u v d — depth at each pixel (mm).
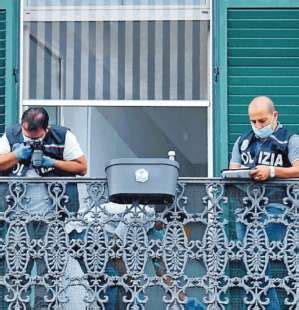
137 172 17703
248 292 17828
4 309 17891
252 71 20594
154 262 17953
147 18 21078
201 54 20938
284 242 17938
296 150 18234
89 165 20641
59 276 17922
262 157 18359
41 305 17891
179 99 20812
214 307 17812
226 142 20359
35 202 18125
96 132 20766
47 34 21016
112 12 21109
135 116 20797
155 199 17953
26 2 21078
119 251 17938
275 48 20672
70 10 21094
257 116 18281
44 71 20922
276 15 20766
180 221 18031
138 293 17859
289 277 17844
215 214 18031
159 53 20969
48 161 18297
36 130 18203
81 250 17938
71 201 18141
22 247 17984
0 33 20766
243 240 17953
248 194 18062
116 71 20938
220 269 17891
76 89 20875
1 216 18047
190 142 20625
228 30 20719
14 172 18422
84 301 17844
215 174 20344
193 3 21062
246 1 20781
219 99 20516
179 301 17844
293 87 20562
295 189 18031
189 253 17953
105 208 18062
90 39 21031
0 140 18547
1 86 20625
